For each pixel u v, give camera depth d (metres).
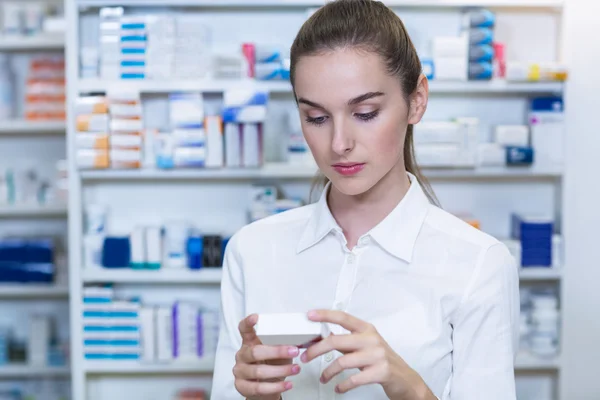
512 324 1.21
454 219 1.28
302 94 1.12
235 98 2.84
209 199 3.19
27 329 3.74
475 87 2.88
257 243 1.35
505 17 3.09
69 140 2.93
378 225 1.26
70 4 2.90
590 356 3.08
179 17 3.09
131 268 2.98
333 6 1.14
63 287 3.52
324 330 1.04
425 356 1.19
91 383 3.17
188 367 2.99
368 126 1.12
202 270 2.96
